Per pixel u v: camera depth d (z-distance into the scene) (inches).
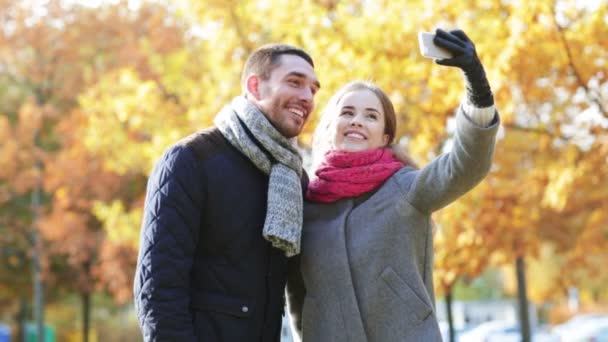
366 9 428.5
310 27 421.7
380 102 178.2
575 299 1975.9
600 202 488.1
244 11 480.4
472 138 153.5
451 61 150.6
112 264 763.4
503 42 381.7
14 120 1023.6
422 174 163.0
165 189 162.2
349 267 165.9
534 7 358.6
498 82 363.9
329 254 167.6
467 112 155.1
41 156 897.5
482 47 379.2
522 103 428.1
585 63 379.6
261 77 173.3
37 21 897.5
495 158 468.8
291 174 169.5
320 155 182.5
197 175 164.1
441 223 453.1
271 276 168.7
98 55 885.2
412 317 163.2
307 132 408.8
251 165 170.4
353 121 175.0
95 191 810.8
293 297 179.8
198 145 167.3
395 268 164.2
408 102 416.5
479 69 151.5
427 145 419.8
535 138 450.6
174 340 157.2
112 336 1576.0
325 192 171.0
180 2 502.3
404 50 406.6
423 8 405.7
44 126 970.1
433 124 413.7
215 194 165.2
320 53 400.5
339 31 424.2
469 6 397.4
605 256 716.7
